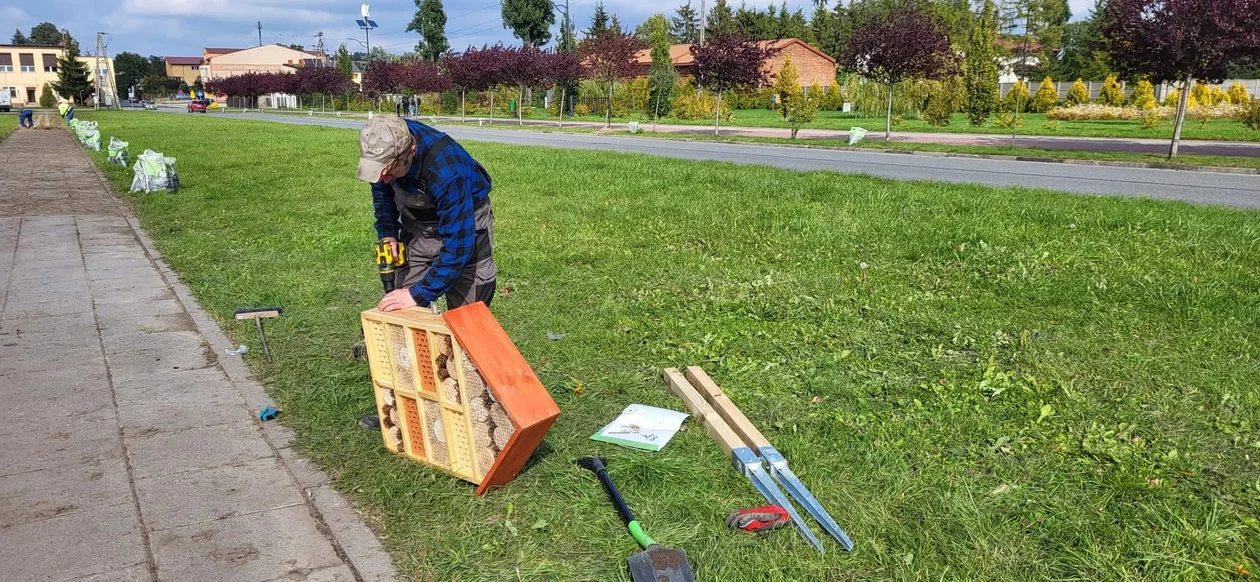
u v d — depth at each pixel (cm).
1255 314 545
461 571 276
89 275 727
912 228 872
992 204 1026
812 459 353
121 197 1305
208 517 311
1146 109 3947
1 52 10112
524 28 6962
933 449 366
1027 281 649
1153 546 289
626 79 4159
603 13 7900
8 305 621
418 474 339
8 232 955
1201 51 1731
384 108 6962
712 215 991
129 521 308
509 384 303
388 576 275
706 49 3116
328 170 1705
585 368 475
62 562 281
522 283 680
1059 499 319
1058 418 396
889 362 482
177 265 758
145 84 13412
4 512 313
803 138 2870
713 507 315
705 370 473
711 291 648
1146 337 514
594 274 713
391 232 389
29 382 454
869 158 2059
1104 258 720
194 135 3123
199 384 450
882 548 287
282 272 719
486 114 5994
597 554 286
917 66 2550
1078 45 7025
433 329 314
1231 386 427
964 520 302
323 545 294
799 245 815
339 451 364
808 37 7700
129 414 409
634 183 1331
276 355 495
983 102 3531
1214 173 1648
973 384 439
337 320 564
